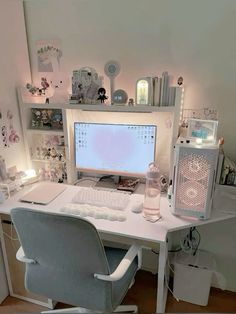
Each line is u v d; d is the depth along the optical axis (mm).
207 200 1290
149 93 1450
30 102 1737
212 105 1565
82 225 971
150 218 1344
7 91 1633
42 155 1861
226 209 1380
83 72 1573
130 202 1515
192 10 1437
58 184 1758
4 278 1705
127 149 1651
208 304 1703
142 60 1604
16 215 1062
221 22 1411
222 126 1583
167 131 1650
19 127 1774
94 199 1514
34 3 1680
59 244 1065
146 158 1634
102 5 1572
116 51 1635
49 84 1802
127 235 1219
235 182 1372
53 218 990
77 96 1610
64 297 1218
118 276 1100
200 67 1518
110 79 1596
